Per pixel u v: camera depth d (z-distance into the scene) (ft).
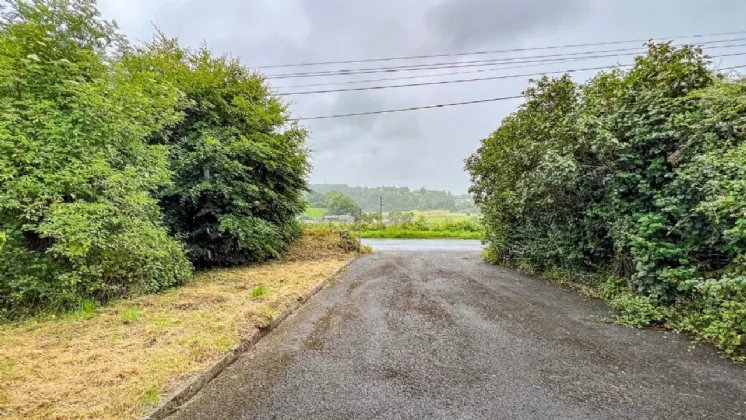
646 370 9.45
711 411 7.43
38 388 7.78
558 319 14.25
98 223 15.66
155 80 22.75
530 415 7.25
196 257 26.81
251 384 8.73
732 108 13.61
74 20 18.84
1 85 14.78
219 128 28.22
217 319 12.90
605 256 20.30
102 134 17.28
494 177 32.22
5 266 13.92
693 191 14.01
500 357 10.41
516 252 27.50
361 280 23.22
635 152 16.78
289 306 15.49
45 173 14.87
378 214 78.28
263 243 29.89
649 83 18.02
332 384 8.70
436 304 16.74
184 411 7.47
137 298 16.29
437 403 7.75
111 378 8.32
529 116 27.58
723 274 12.05
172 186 24.99
